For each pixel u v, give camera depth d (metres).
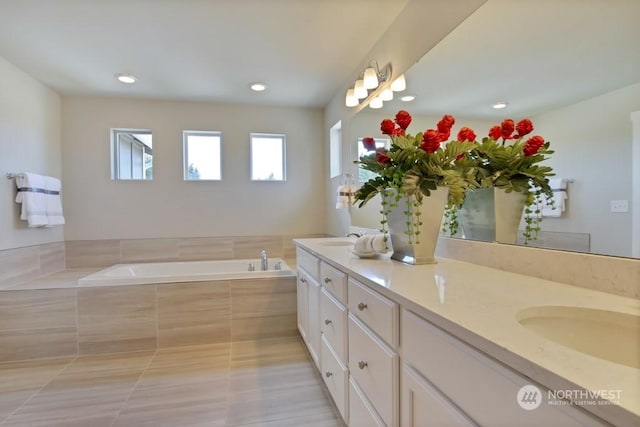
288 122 3.57
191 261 3.33
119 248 3.23
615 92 0.84
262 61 2.44
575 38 0.95
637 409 0.36
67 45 2.18
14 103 2.49
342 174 2.97
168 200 3.32
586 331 0.73
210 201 3.41
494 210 1.25
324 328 1.67
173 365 2.16
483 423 0.58
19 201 2.47
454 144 1.24
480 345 0.57
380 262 1.38
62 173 3.10
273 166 3.59
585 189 0.92
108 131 3.20
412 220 1.29
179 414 1.62
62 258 3.08
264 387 1.87
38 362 2.23
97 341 2.38
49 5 1.74
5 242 2.38
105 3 1.73
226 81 2.82
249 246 3.50
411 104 1.76
